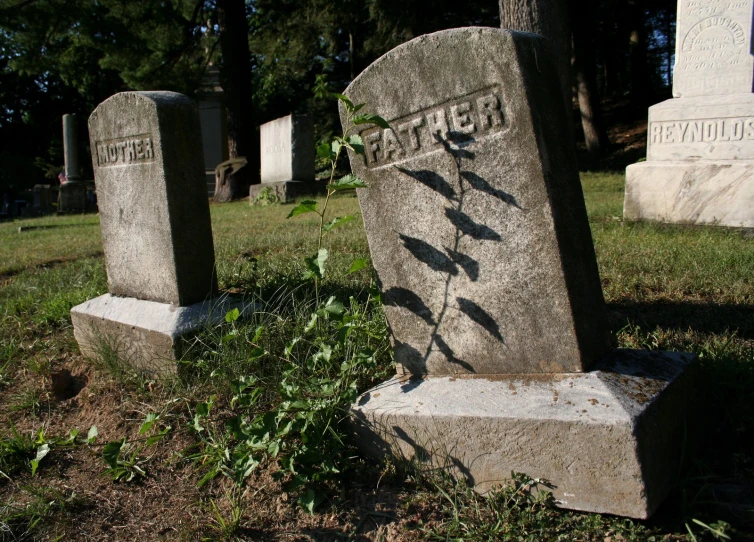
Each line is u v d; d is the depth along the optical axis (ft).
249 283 15.15
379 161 9.54
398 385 9.61
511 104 8.09
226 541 8.15
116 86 98.17
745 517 7.20
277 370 11.22
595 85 65.87
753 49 20.39
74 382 13.60
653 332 11.78
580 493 7.50
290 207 40.24
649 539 6.97
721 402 9.05
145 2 59.72
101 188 14.34
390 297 9.88
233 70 59.00
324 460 8.79
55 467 10.38
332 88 94.02
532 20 21.20
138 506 9.21
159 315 12.71
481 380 8.95
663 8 86.12
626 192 22.45
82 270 21.52
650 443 7.27
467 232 8.87
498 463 8.06
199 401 11.27
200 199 13.03
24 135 118.52
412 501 8.28
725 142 20.56
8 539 8.67
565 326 8.27
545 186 8.05
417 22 66.18
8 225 45.52
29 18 53.36
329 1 71.72
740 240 18.66
